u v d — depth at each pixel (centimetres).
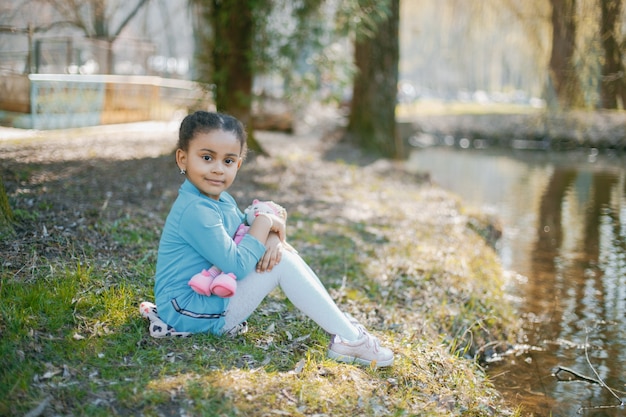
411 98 2947
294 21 942
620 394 404
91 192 632
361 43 1315
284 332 358
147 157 897
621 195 1144
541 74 1186
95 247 446
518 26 1313
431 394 331
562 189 1210
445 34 1641
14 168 699
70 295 349
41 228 456
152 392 272
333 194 848
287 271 315
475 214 849
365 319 423
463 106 2889
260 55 938
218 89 994
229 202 323
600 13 945
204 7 984
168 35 1738
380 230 674
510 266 690
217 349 315
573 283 634
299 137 1462
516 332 500
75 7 1357
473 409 332
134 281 397
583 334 505
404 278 520
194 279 301
